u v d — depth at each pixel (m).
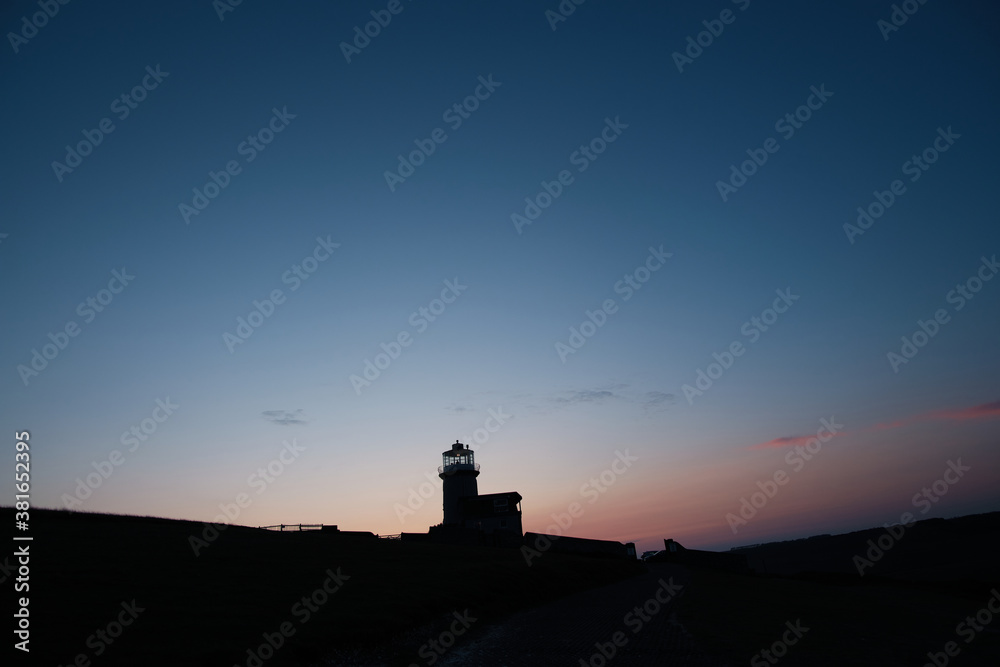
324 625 21.62
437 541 73.69
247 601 24.89
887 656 23.02
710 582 55.66
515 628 26.52
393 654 20.56
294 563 37.22
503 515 91.38
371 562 40.78
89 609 21.72
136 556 34.19
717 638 24.53
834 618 34.06
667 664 19.59
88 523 48.72
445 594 30.06
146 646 17.89
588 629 26.34
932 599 55.19
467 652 21.19
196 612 22.34
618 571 61.41
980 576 114.50
